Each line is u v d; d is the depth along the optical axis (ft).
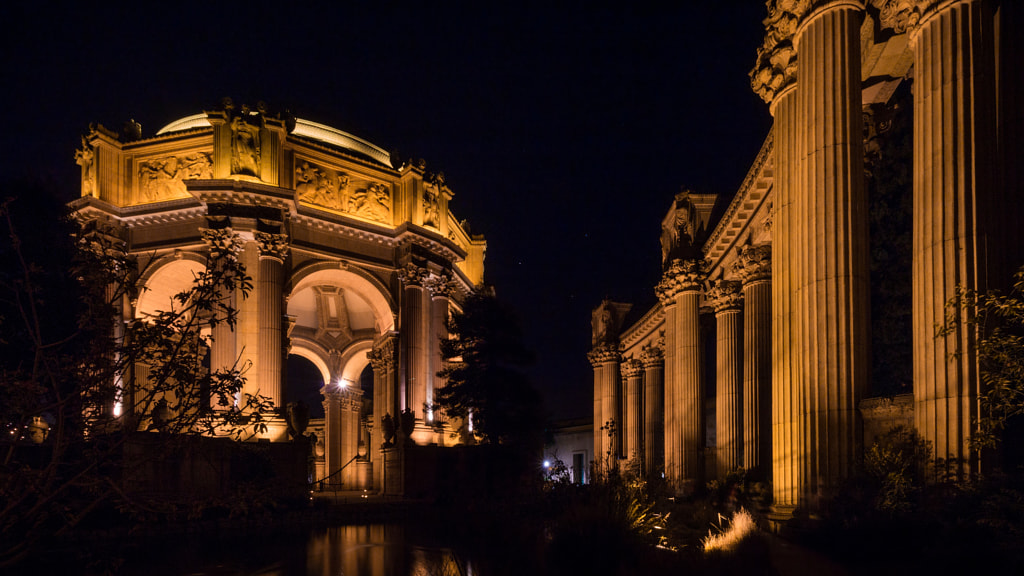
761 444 78.59
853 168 42.27
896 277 65.21
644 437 156.35
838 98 42.83
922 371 35.12
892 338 64.49
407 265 145.38
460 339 114.32
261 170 126.31
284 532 69.82
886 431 38.32
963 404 32.65
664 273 111.96
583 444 214.48
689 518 60.64
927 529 29.25
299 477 108.06
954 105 35.17
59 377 18.21
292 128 134.82
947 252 34.55
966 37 35.29
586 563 37.09
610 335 171.73
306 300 196.75
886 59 51.49
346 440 198.49
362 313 200.03
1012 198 36.24
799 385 43.32
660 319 139.03
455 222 174.19
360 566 46.88
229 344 116.47
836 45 43.32
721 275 99.25
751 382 80.69
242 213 121.19
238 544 60.08
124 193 131.13
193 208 125.18
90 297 19.56
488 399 109.29
